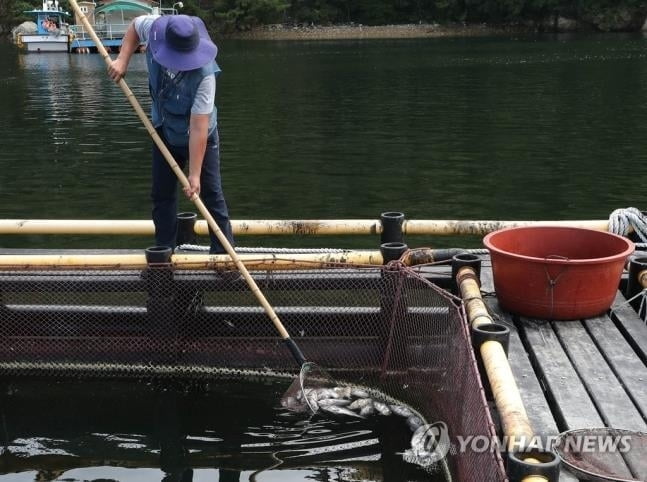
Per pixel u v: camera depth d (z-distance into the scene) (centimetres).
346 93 2198
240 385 454
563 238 439
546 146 1335
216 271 443
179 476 366
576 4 5616
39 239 817
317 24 6025
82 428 412
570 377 356
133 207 960
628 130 1475
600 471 292
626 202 967
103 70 3005
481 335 349
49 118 1728
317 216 916
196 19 405
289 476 364
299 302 456
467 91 2173
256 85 2472
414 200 987
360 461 374
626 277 458
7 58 3762
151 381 462
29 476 368
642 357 378
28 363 467
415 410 413
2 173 1158
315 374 432
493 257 420
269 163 1228
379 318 447
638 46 3984
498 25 5888
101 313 458
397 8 6069
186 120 409
